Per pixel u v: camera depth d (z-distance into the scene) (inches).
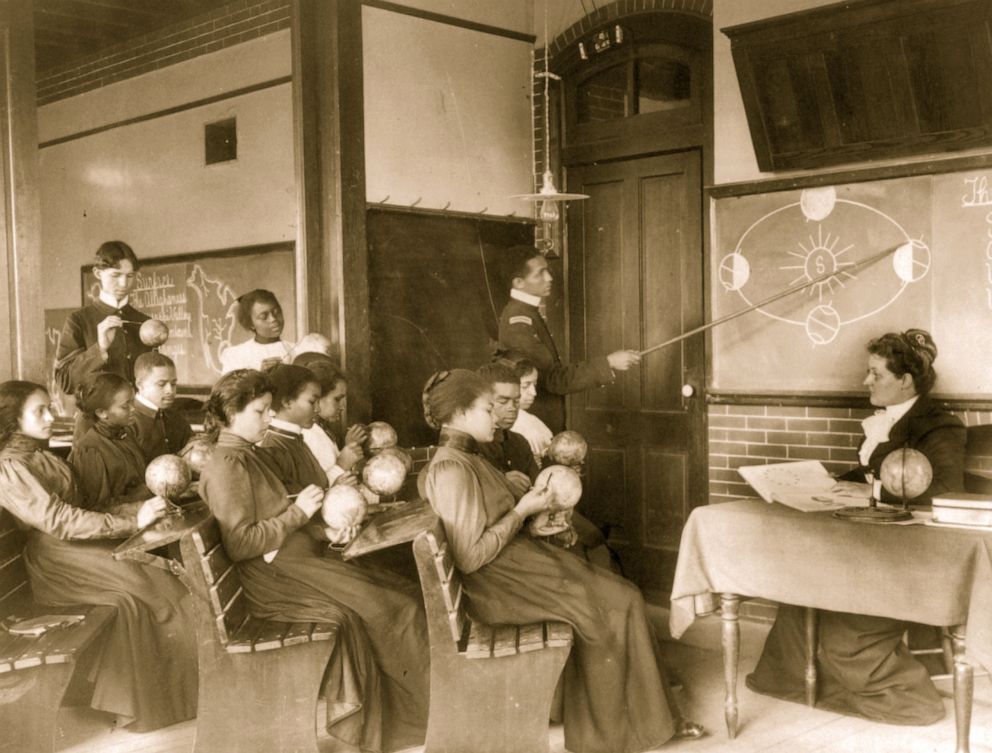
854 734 146.4
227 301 255.9
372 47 208.5
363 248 206.1
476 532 133.5
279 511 140.0
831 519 136.4
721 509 146.2
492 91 231.9
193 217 267.7
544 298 241.4
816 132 192.1
